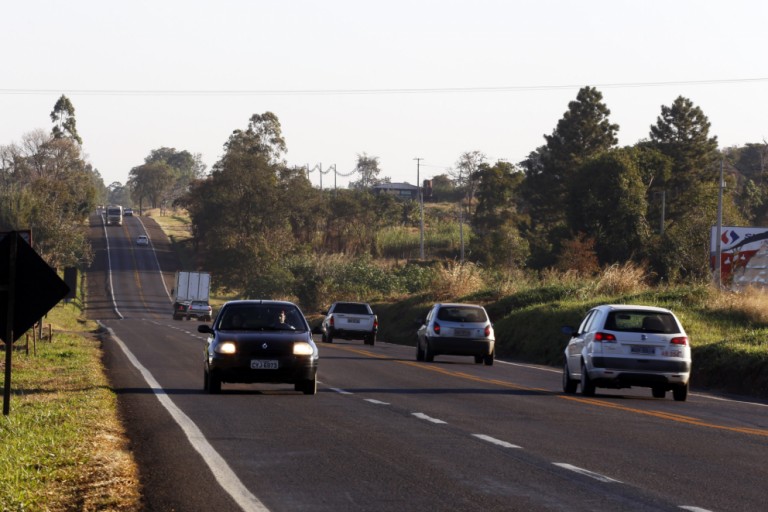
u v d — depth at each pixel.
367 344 143.25
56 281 45.56
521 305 145.75
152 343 126.88
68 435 39.84
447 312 101.38
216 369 58.88
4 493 28.22
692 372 84.94
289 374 59.16
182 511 26.34
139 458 35.16
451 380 76.00
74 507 27.11
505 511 26.44
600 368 63.66
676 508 27.20
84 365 82.31
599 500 28.14
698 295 120.31
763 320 105.19
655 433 44.50
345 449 37.56
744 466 35.22
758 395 75.38
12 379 69.00
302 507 26.83
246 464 33.88
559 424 47.19
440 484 30.47
